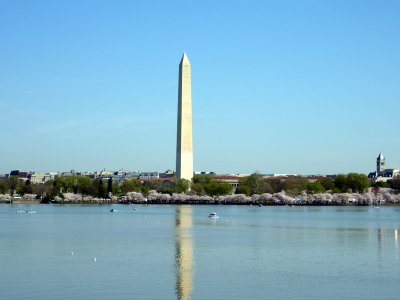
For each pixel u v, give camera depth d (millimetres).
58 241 137000
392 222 199125
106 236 149375
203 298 78062
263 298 78125
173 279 88750
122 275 91562
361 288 83312
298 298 78125
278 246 126250
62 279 88625
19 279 88688
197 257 109750
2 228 175375
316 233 156250
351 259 107000
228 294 80000
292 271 95062
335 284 85688
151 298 77938
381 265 100438
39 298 77750
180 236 149375
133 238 144000
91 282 86562
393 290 82250
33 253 115312
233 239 141250
